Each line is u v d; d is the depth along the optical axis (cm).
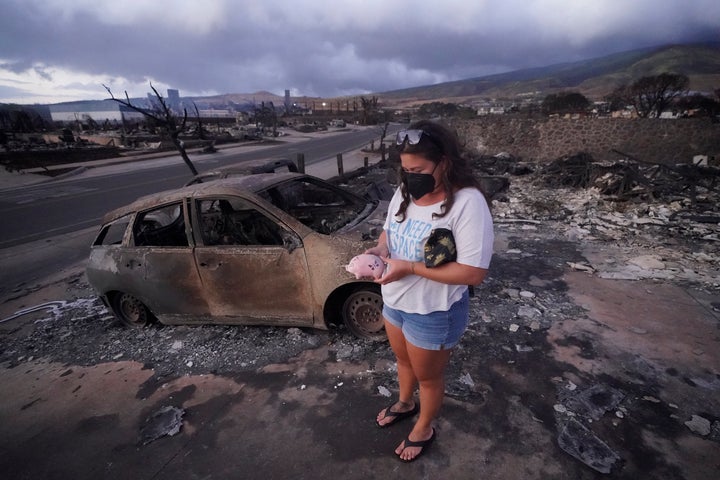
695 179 952
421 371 184
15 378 340
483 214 141
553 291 408
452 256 142
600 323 337
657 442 212
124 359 352
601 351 296
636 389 254
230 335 367
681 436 215
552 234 621
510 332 331
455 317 167
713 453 203
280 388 287
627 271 447
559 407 242
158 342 375
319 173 1836
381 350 319
